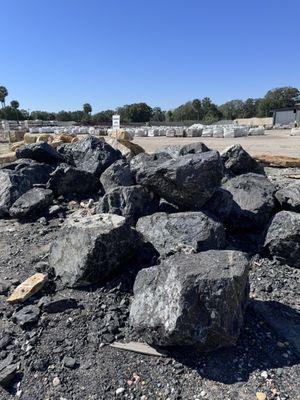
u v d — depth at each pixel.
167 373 2.73
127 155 7.89
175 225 4.04
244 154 6.07
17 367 2.79
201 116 86.56
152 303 2.85
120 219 3.76
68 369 2.77
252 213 4.68
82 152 6.63
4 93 71.94
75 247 3.56
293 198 4.73
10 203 5.61
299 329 3.21
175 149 6.20
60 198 5.89
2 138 26.39
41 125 47.53
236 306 2.86
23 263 4.09
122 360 2.83
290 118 51.91
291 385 2.64
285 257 4.23
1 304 3.40
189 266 2.88
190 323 2.62
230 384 2.64
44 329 3.09
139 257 3.80
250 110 91.94
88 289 3.46
